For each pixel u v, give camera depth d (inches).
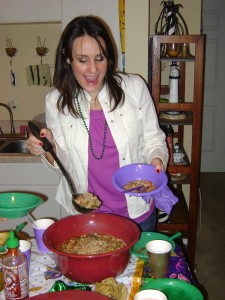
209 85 177.6
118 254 43.3
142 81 64.3
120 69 96.1
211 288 100.6
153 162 60.2
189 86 113.8
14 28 113.9
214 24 170.4
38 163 96.7
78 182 63.3
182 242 99.7
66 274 44.4
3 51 115.9
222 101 179.0
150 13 111.7
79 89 60.2
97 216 52.5
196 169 95.9
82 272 43.1
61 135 63.7
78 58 53.5
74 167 62.3
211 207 149.3
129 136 61.1
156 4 111.0
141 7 92.0
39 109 120.7
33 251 53.2
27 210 53.6
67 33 54.4
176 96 94.9
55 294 39.8
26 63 117.0
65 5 93.5
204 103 179.9
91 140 60.7
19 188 98.7
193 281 48.1
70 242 49.8
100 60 54.1
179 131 113.7
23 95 119.5
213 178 180.1
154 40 87.9
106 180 62.1
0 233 54.6
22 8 97.0
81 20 53.3
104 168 61.6
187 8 110.9
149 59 93.0
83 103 60.6
